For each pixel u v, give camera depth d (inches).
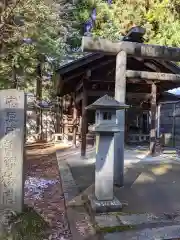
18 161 108.5
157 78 218.5
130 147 371.2
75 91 330.0
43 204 140.9
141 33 197.6
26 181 188.4
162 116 450.6
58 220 119.9
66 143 434.0
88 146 375.6
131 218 114.1
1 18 219.8
